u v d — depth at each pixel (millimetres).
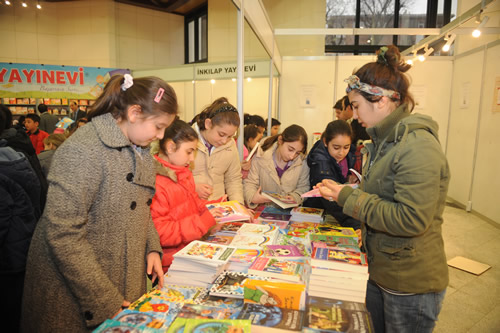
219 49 5211
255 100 4129
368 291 1374
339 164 2271
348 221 1786
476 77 4832
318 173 2090
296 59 5582
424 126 1119
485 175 4566
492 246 3705
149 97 1040
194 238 1449
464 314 2465
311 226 1742
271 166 2291
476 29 3203
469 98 5016
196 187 1876
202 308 996
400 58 1184
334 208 1822
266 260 1264
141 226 1181
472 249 3627
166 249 1511
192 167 2039
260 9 2928
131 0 7188
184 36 8039
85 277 941
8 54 4250
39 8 5211
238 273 1191
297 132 2062
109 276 1096
